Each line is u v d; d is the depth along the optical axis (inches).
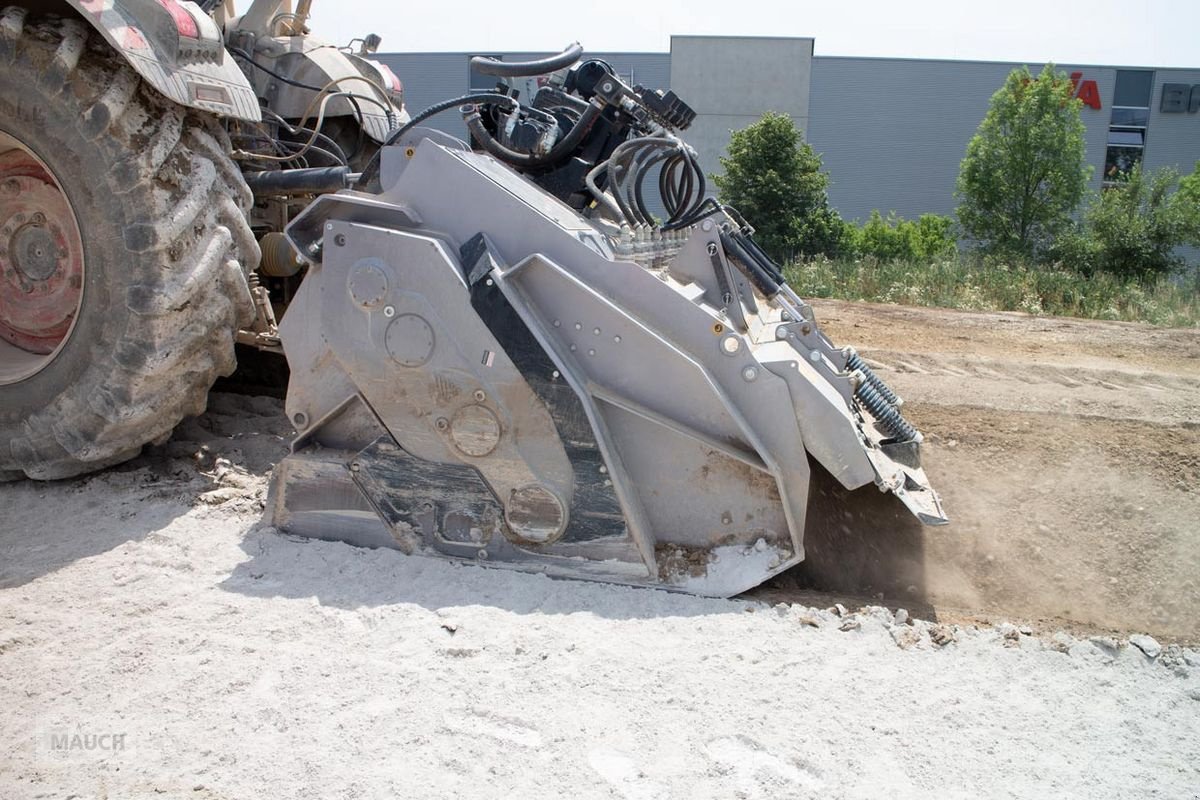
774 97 1398.9
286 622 109.0
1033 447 186.9
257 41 233.6
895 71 1448.1
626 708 93.9
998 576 142.7
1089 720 94.7
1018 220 939.3
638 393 121.9
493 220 125.1
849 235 936.9
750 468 121.0
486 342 119.3
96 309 141.3
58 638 104.5
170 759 84.7
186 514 140.9
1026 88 938.1
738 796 81.7
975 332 347.9
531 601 115.6
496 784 82.3
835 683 99.8
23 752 85.3
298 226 129.0
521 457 121.2
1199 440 190.1
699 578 120.8
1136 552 148.9
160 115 141.8
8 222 155.9
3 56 137.3
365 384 125.3
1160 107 1418.6
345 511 130.3
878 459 134.5
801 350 137.4
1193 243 771.4
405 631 107.2
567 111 173.3
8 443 148.6
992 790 83.7
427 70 1429.6
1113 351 311.7
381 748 86.7
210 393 203.6
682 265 139.3
